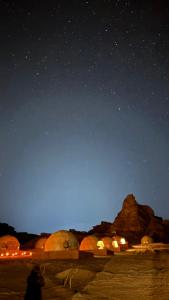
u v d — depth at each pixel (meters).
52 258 27.66
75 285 16.67
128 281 17.77
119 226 64.38
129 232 61.53
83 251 31.31
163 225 64.31
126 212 65.94
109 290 15.47
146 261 27.58
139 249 40.62
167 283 17.12
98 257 31.59
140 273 20.72
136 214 65.19
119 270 22.23
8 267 21.73
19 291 14.63
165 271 21.55
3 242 33.81
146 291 15.21
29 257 27.61
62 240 29.31
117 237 45.81
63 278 18.08
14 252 31.84
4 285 15.80
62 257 27.94
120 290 15.48
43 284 9.48
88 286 16.42
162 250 40.53
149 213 69.19
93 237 36.62
